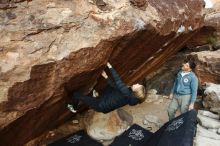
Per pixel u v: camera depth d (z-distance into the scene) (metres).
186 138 4.19
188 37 6.82
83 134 5.57
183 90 5.23
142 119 6.11
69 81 3.79
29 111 3.55
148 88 7.07
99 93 5.32
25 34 3.37
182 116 4.78
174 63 7.36
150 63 6.24
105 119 5.63
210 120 5.33
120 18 4.02
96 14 3.87
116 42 3.99
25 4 3.52
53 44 3.49
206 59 6.72
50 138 5.43
